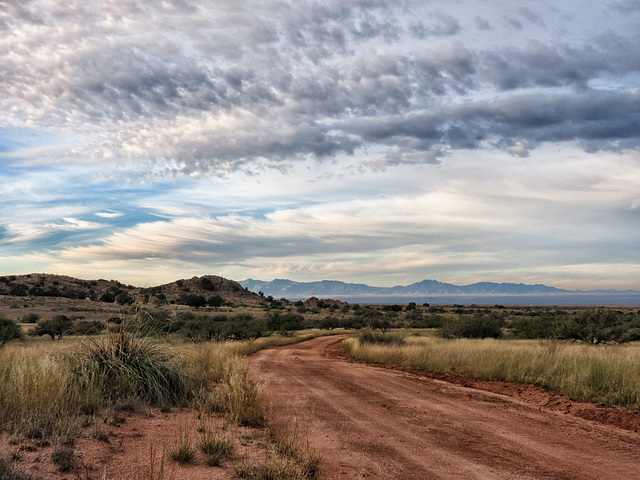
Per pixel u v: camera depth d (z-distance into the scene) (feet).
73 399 20.65
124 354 27.32
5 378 21.35
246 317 201.87
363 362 68.74
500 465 17.65
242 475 14.33
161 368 27.86
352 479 15.23
